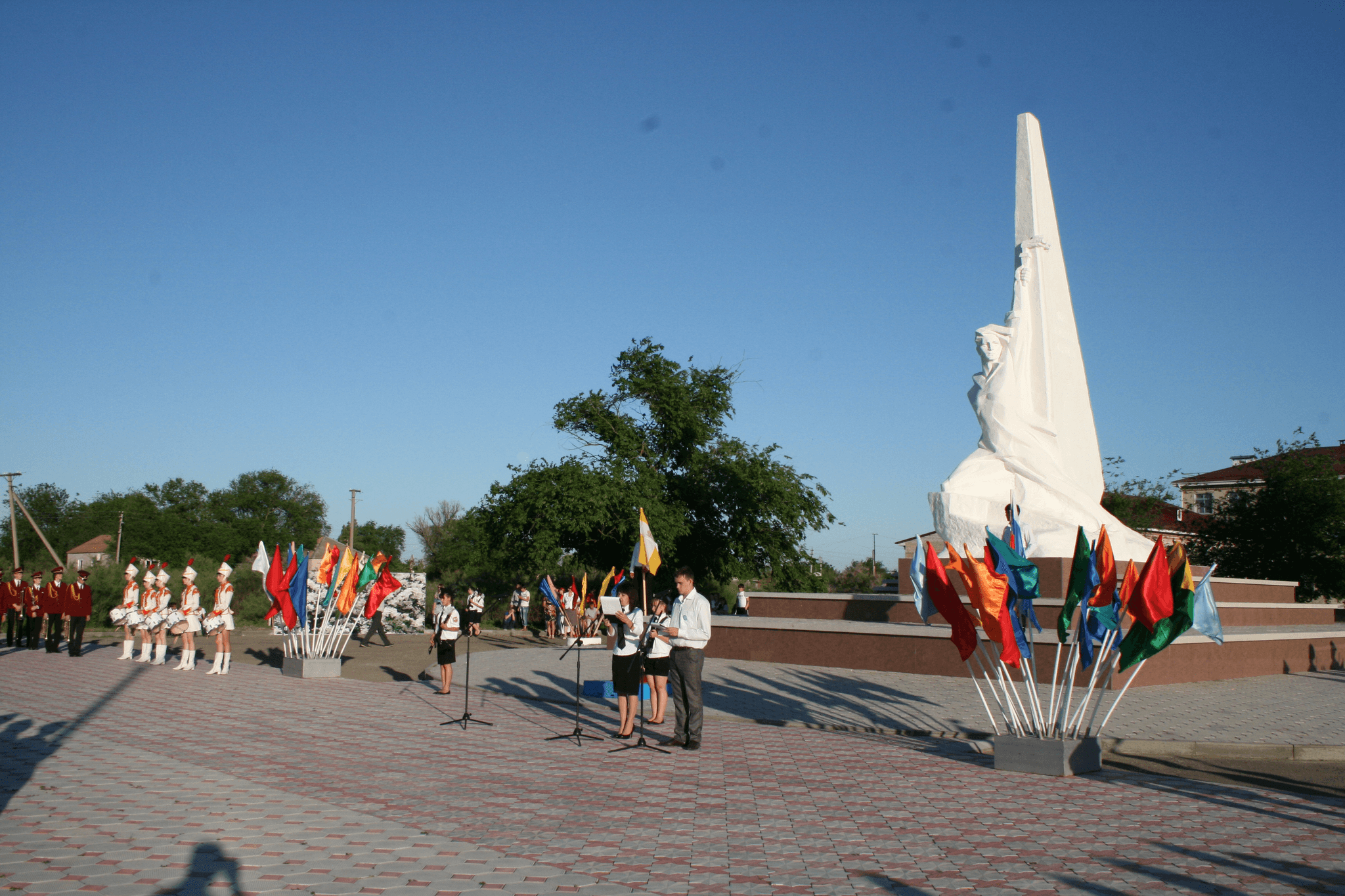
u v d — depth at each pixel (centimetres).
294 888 625
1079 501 2102
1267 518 3562
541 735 1288
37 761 1081
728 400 4366
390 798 902
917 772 1037
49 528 9769
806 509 4188
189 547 8506
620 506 3669
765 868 677
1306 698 1594
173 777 994
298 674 2072
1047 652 1744
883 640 1988
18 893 609
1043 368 2230
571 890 624
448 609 1780
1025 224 2319
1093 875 663
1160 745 1172
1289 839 760
